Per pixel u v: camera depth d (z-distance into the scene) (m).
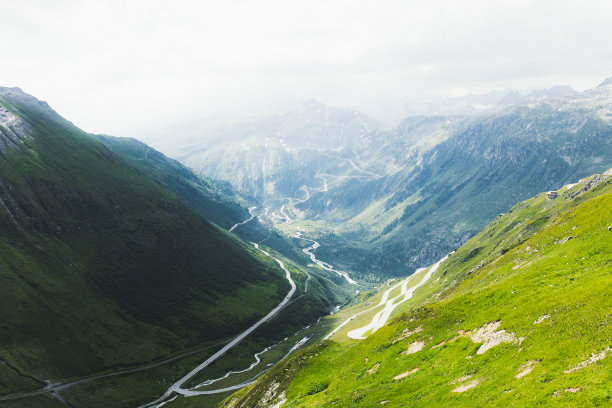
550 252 91.94
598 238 74.75
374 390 57.88
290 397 78.94
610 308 41.59
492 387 41.09
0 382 140.00
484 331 57.31
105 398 153.50
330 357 93.94
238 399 107.19
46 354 161.38
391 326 83.25
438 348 61.75
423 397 47.91
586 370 34.47
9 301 170.00
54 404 140.75
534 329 47.78
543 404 32.75
